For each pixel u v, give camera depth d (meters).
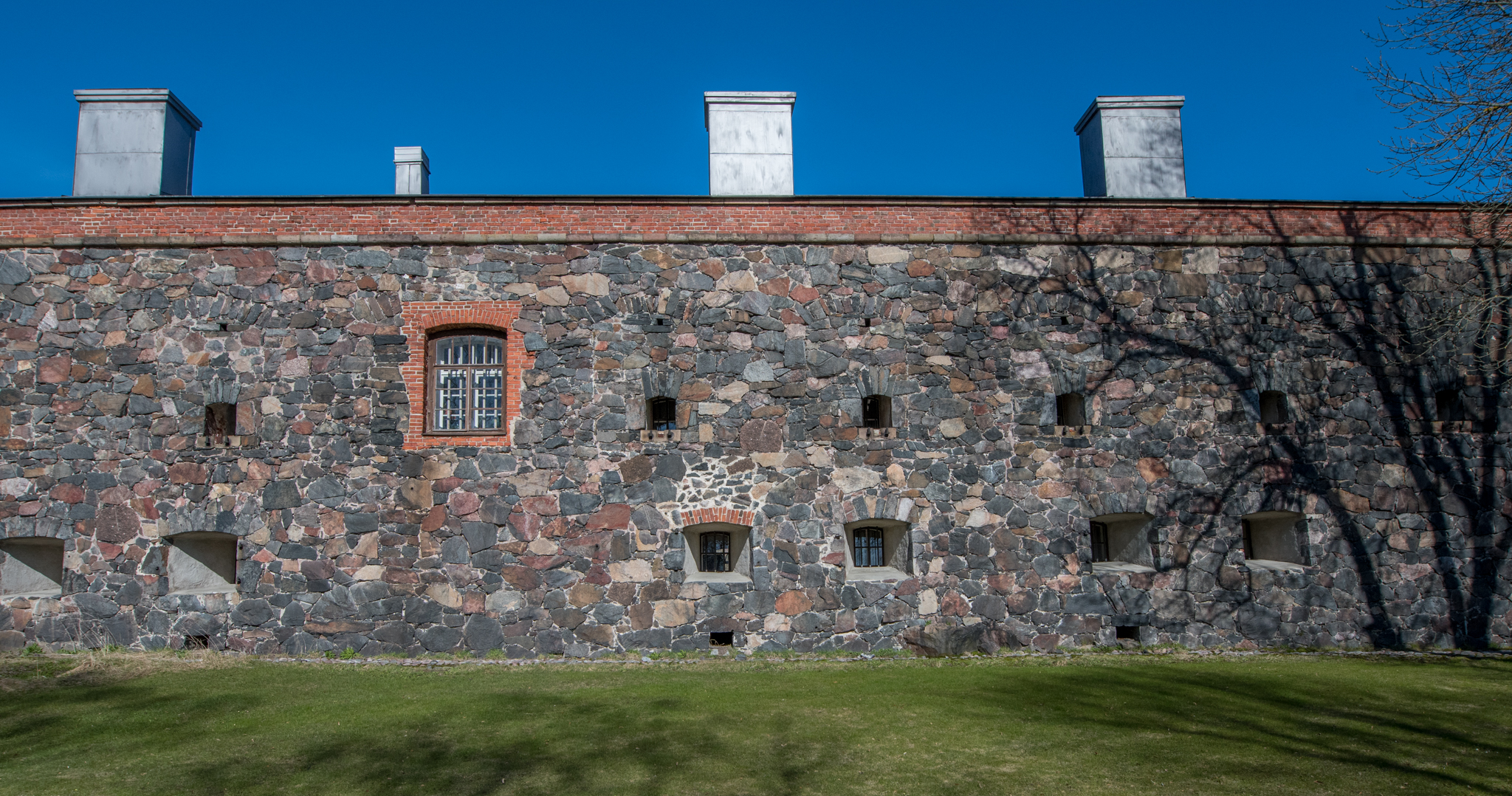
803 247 14.19
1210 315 14.65
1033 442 14.12
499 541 13.34
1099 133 15.99
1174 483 14.26
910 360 14.09
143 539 13.24
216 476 13.34
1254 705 10.18
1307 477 14.47
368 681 11.45
